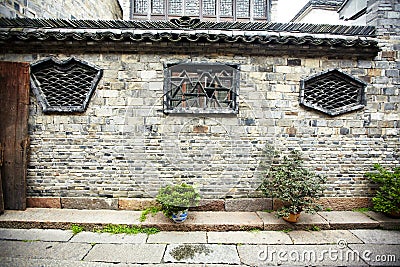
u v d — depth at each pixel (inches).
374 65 162.2
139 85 158.6
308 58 160.2
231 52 157.2
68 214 156.3
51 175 162.7
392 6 160.1
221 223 148.4
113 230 146.3
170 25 154.3
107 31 147.6
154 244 134.7
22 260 119.9
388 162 166.4
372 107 163.8
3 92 155.3
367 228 151.8
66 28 151.3
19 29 148.3
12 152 158.2
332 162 165.5
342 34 158.1
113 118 159.9
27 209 160.9
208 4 268.7
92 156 161.9
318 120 163.0
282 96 161.5
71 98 160.7
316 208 145.9
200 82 158.9
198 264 120.0
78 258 122.4
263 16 270.5
